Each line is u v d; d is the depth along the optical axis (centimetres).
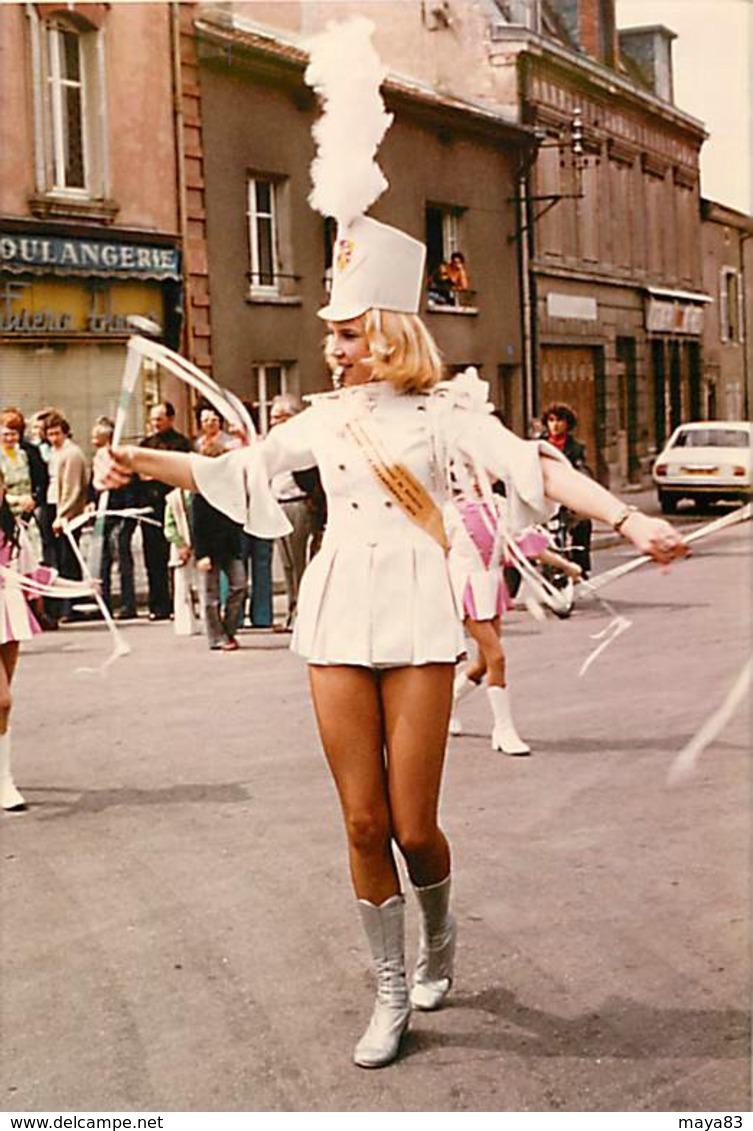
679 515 2319
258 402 1897
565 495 354
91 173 1666
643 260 2830
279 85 1892
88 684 941
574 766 691
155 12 1720
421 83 2253
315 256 1966
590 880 514
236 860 546
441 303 2294
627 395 2825
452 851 552
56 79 1628
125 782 675
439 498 379
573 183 2628
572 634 1145
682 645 1082
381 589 371
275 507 383
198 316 1786
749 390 2019
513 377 2488
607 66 2677
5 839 582
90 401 1662
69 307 1630
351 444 376
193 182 1780
